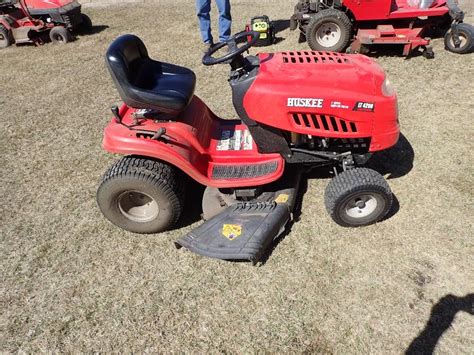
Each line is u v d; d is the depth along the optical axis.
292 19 6.29
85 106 5.09
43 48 7.32
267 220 2.79
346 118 2.74
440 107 4.24
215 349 2.32
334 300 2.51
